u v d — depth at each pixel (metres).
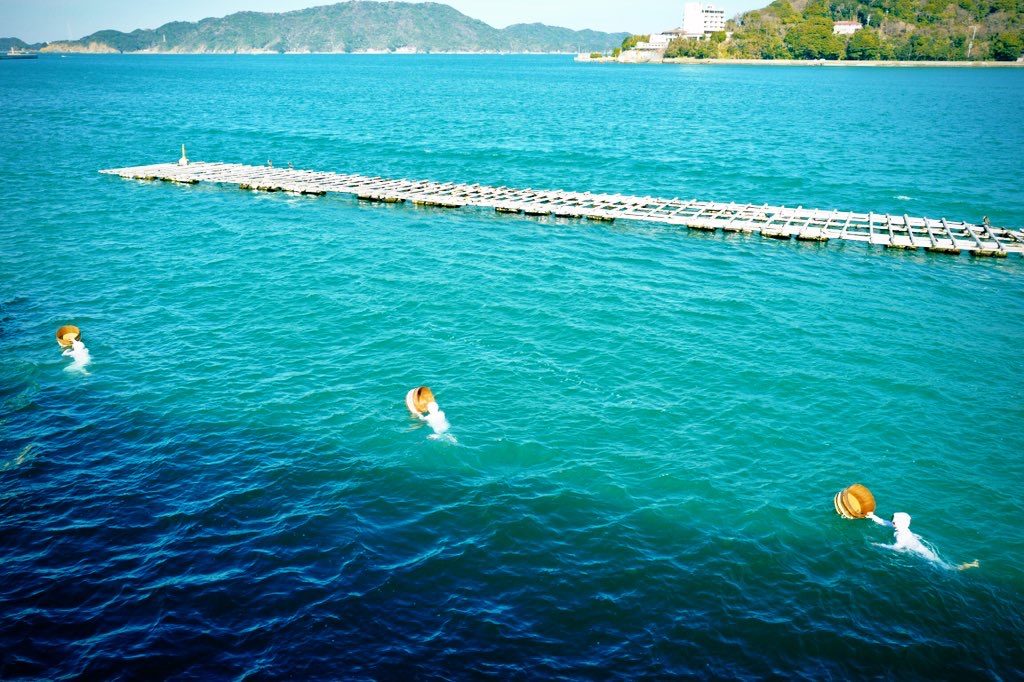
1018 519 21.17
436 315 34.91
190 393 27.30
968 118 116.88
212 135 94.25
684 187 65.06
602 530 20.22
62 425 25.03
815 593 18.12
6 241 45.59
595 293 38.22
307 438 24.47
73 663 15.62
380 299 36.84
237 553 19.08
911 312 36.50
